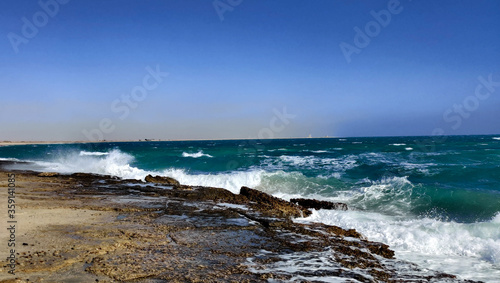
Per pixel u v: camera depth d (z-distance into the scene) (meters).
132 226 7.62
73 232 6.84
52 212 8.82
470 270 5.95
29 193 12.53
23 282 4.20
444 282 5.10
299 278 4.87
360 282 4.87
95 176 19.66
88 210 9.36
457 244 7.23
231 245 6.45
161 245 6.22
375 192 13.42
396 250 7.20
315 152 37.25
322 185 15.56
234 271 5.02
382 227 8.63
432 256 6.78
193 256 5.66
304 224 8.73
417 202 11.88
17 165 28.80
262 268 5.22
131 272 4.75
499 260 6.43
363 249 6.72
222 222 8.44
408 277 5.23
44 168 25.97
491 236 7.60
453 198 11.82
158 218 8.68
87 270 4.75
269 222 8.53
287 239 7.04
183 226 7.85
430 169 17.53
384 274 5.30
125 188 14.70
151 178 17.55
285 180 16.72
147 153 38.09
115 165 24.36
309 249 6.38
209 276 4.75
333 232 8.02
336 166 21.11
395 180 14.66
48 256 5.25
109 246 5.93
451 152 28.06
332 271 5.25
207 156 31.28
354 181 16.05
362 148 44.59
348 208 11.70
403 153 29.41
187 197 12.55
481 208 10.87
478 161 20.62
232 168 23.20
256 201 12.09
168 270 4.91
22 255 5.25
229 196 12.70
